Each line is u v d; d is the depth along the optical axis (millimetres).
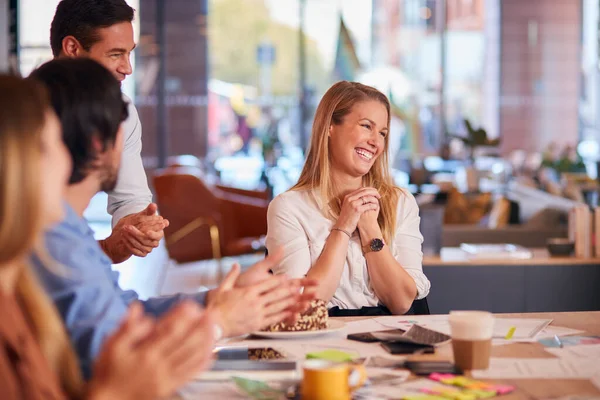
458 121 13016
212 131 12727
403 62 12898
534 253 4758
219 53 12695
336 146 2900
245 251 7293
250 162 12719
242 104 12750
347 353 1862
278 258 1945
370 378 1680
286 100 12789
